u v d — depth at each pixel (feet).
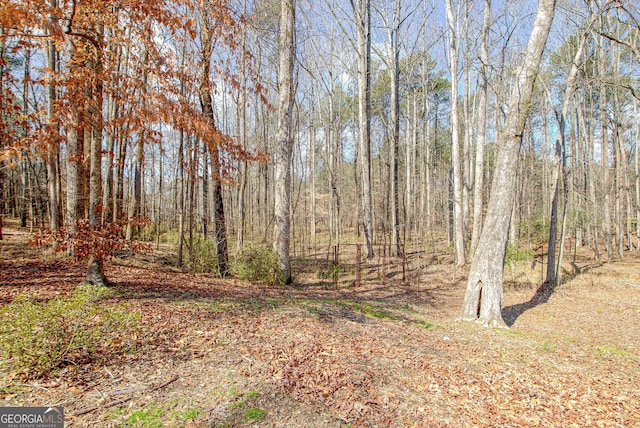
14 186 62.44
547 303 32.60
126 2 19.69
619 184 59.82
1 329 11.75
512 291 38.47
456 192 49.08
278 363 13.61
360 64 52.01
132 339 14.39
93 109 19.80
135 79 21.71
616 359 17.89
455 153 48.96
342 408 11.20
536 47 22.09
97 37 20.07
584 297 34.04
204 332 16.31
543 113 66.13
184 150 38.45
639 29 32.30
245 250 37.40
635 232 81.20
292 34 33.58
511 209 23.62
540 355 17.90
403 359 15.71
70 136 21.97
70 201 25.17
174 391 11.02
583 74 54.95
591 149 66.49
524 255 49.01
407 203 68.64
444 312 28.84
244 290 28.63
